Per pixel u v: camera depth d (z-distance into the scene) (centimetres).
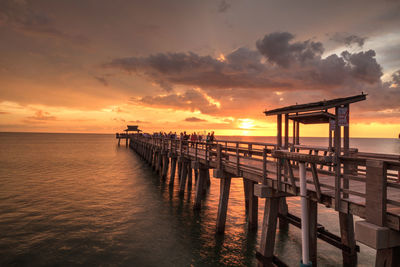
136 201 1653
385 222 438
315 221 806
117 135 8456
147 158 3722
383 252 447
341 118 593
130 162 3853
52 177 2533
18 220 1288
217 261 894
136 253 952
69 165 3469
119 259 909
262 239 791
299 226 1027
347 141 598
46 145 9250
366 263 848
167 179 2472
